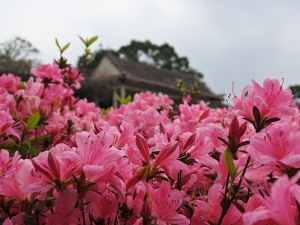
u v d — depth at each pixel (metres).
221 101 0.79
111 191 0.24
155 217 0.23
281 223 0.16
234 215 0.24
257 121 0.25
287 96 0.25
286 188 0.15
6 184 0.24
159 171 0.25
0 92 0.53
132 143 0.30
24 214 0.23
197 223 0.26
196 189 0.33
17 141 0.44
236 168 0.25
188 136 0.29
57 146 0.24
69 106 0.65
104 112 0.77
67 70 0.65
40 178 0.23
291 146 0.21
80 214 0.24
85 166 0.20
